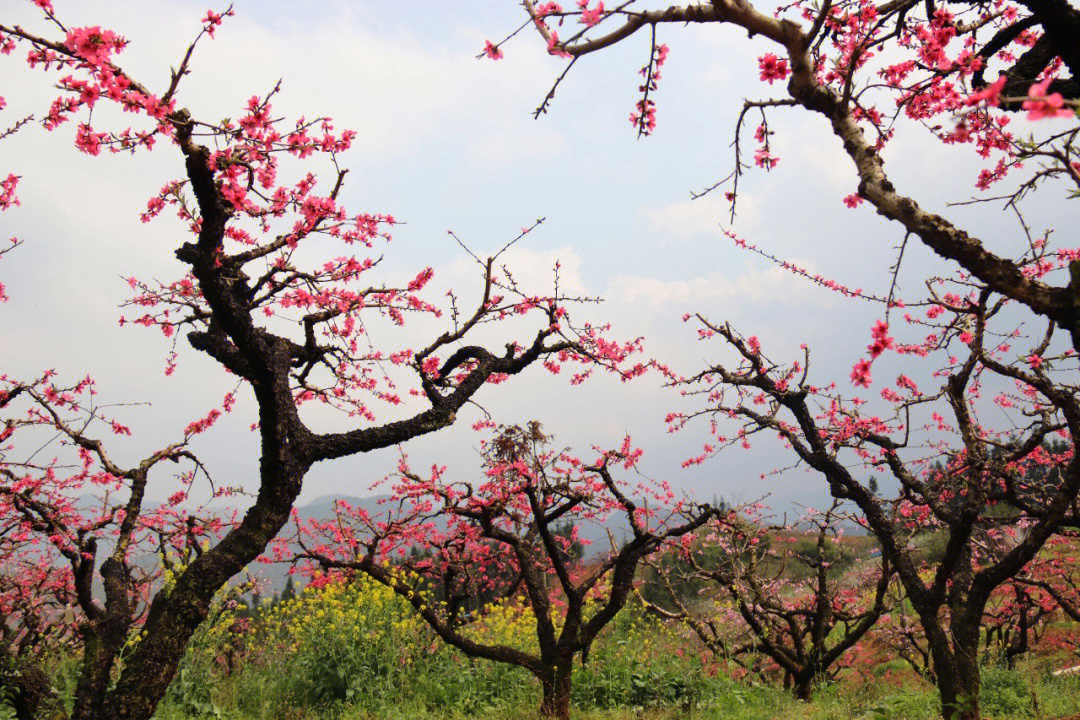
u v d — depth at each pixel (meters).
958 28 5.50
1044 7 4.86
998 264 3.71
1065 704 8.29
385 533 9.33
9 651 7.17
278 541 10.78
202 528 10.34
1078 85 5.29
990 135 5.55
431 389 7.97
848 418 9.85
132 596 9.73
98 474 9.27
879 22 4.41
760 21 4.27
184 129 4.95
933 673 12.08
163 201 6.39
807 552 17.41
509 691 10.30
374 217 6.76
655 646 11.95
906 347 10.34
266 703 9.73
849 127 4.30
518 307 8.87
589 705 9.92
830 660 12.39
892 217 4.00
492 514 9.62
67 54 4.60
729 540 13.67
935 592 7.78
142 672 5.48
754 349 10.05
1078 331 3.55
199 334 6.85
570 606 9.41
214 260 5.66
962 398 8.30
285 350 6.66
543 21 4.36
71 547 7.86
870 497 8.85
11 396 8.02
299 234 5.74
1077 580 13.70
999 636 15.17
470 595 11.61
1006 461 7.84
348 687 9.88
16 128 6.72
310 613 10.93
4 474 8.03
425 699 9.80
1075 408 6.35
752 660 12.71
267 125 5.19
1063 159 3.13
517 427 10.72
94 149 5.06
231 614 11.12
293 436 6.38
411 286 7.30
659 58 4.92
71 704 8.76
